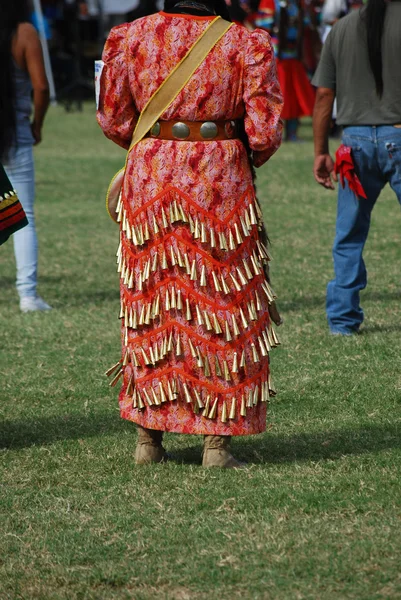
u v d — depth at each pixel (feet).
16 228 30.32
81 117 152.76
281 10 109.19
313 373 37.22
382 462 28.50
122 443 30.94
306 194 82.48
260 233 28.12
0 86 46.26
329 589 21.40
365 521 24.52
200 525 24.68
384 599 20.89
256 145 27.02
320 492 26.32
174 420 27.71
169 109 26.89
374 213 72.74
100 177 95.81
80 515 25.66
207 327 27.02
